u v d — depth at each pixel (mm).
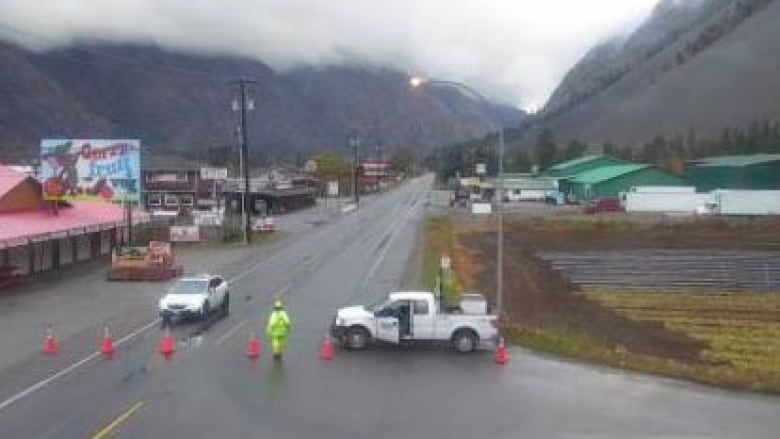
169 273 57938
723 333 43531
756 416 25281
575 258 68938
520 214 116938
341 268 63125
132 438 22391
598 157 183125
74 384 28469
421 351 34281
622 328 44344
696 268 64062
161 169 125875
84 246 68812
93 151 74812
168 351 33469
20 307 45750
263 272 61375
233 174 165875
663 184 151250
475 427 23906
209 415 24719
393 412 25344
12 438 22312
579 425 24172
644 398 27297
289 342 35938
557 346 34656
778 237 83125
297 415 24875
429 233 90625
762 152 198500
